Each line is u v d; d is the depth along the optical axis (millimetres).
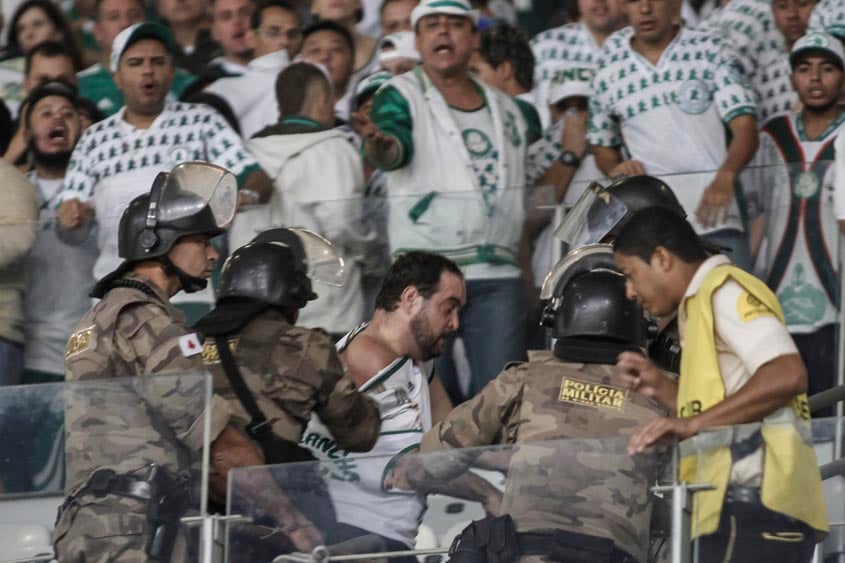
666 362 20141
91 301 26719
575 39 30156
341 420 20141
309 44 30875
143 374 19406
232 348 19812
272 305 20078
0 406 19391
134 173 29312
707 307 17188
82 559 18953
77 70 31906
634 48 28281
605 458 18047
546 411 18969
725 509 17328
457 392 24938
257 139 28062
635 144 28188
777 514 17156
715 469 17391
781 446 17141
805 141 28172
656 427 17000
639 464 17859
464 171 27391
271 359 19750
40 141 30641
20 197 29453
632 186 21188
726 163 27688
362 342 21891
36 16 32125
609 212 21094
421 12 27516
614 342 19156
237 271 20172
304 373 19781
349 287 25531
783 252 24781
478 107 27781
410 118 27281
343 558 18516
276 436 19562
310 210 26266
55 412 19328
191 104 29922
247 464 19359
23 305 26641
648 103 28078
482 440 19469
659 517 17688
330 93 28391
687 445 17547
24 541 19312
